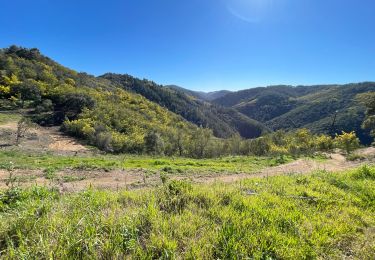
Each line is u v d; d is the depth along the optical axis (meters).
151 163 18.86
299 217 4.69
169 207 4.53
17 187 5.41
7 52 95.38
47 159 18.58
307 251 3.62
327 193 6.57
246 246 3.49
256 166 19.75
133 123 56.22
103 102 66.19
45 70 81.88
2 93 60.28
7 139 31.98
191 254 3.22
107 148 37.19
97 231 3.44
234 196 5.29
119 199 4.99
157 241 3.35
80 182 11.73
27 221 3.53
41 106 55.22
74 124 44.44
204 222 4.07
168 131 54.59
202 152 40.06
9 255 2.89
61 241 3.08
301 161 21.28
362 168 9.41
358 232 4.49
